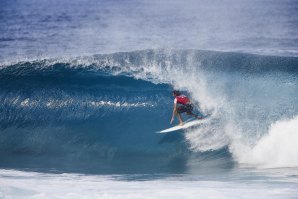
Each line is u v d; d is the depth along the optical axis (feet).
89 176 137.90
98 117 183.62
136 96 189.98
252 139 161.17
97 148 171.53
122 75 201.77
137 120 180.86
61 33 524.93
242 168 148.77
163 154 165.48
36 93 195.21
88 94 192.65
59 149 172.76
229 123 167.94
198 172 145.28
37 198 102.47
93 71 206.28
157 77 201.05
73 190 111.86
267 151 156.66
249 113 172.86
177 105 171.22
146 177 136.67
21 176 132.67
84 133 177.58
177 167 154.30
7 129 181.37
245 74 202.18
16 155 170.60
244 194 107.45
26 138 177.68
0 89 196.85
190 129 167.63
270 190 111.24
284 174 135.54
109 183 123.75
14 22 612.29
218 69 206.08
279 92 186.80
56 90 195.62
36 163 160.04
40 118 185.37
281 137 158.61
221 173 141.69
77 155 168.76
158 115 182.50
